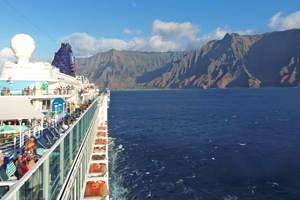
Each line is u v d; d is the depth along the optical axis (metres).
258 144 48.41
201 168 34.66
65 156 10.96
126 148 46.09
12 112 12.09
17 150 10.96
